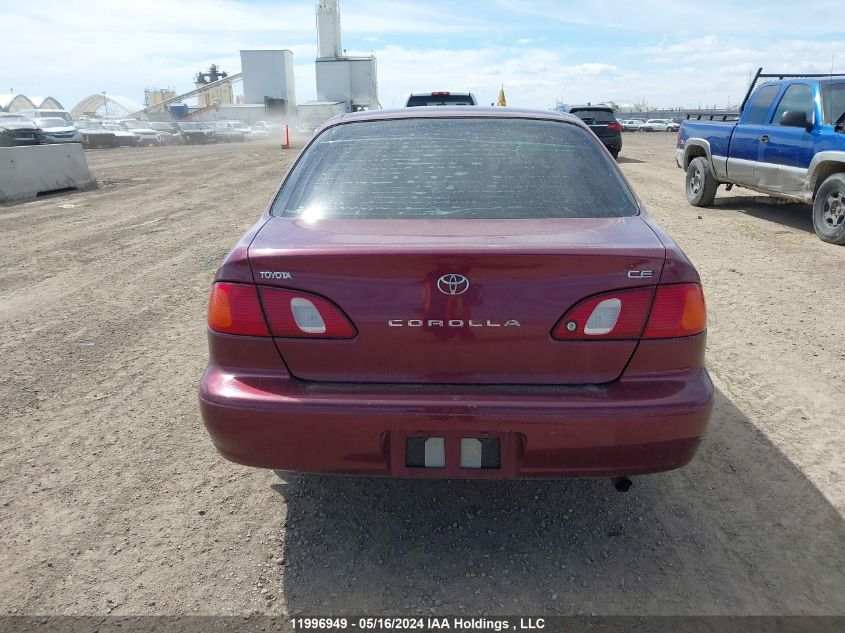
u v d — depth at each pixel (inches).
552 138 118.1
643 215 102.8
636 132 2393.0
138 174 724.0
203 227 379.2
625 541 102.3
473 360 85.1
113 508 111.7
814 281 240.8
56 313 219.1
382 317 84.5
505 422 83.0
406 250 82.7
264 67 2487.7
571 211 101.2
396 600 90.4
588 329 84.4
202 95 4020.7
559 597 90.6
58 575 95.5
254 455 88.6
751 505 110.3
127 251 316.2
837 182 292.7
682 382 86.3
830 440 130.1
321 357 86.6
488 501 113.7
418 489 117.6
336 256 83.9
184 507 112.0
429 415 83.2
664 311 85.1
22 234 360.2
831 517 106.6
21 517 109.3
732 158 372.5
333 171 111.0
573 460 85.4
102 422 142.6
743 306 212.7
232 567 97.1
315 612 88.3
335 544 102.4
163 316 215.6
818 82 312.3
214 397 87.4
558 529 105.7
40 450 130.7
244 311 87.2
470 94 533.3
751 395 149.9
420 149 114.6
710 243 305.7
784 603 88.7
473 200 102.6
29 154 516.1
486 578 94.7
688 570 95.3
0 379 165.0
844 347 177.0
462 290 83.3
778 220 364.2
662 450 85.6
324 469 88.3
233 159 963.3
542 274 83.1
